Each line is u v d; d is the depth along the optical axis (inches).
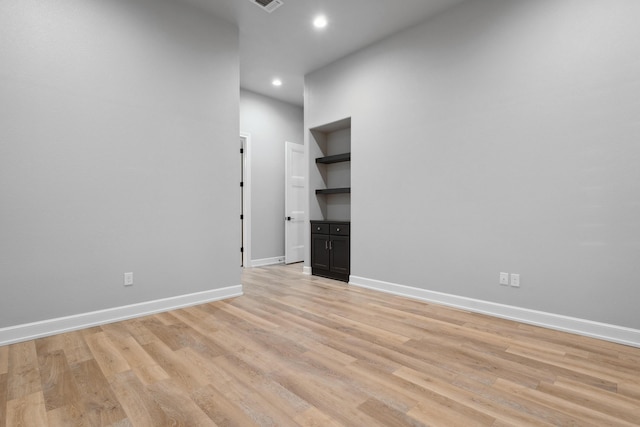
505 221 112.2
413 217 139.2
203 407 61.0
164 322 108.1
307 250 193.6
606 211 92.9
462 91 123.0
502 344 90.3
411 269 140.0
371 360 80.5
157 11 118.9
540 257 104.7
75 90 101.2
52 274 97.1
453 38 125.7
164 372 74.1
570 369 75.9
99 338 94.0
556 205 101.5
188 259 127.0
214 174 134.6
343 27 141.6
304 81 192.1
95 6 105.2
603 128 93.0
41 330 94.7
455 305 125.1
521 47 108.0
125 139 111.1
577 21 97.1
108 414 58.7
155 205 118.2
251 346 88.7
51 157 97.0
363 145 159.8
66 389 67.0
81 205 102.3
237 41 141.9
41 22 95.7
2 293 89.6
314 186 195.3
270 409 60.4
